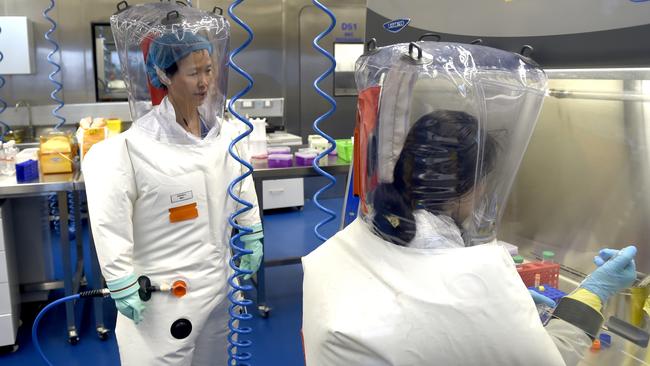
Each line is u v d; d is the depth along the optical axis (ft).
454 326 3.04
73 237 14.48
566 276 4.86
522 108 3.46
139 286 5.69
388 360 3.01
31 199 10.25
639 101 3.99
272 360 8.95
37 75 15.52
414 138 3.23
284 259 10.84
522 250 5.33
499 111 3.39
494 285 3.13
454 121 3.21
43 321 10.14
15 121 15.46
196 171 5.83
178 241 5.86
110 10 15.61
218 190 6.07
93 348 9.22
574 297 3.82
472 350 3.04
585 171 4.55
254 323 10.19
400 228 3.32
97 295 5.57
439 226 3.31
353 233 3.71
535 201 5.11
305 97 17.90
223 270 6.22
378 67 3.62
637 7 3.88
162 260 5.88
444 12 5.25
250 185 6.60
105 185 5.49
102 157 5.60
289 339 9.61
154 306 5.84
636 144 4.08
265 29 17.15
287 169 9.74
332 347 3.14
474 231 3.47
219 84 6.21
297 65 17.62
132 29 5.75
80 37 15.62
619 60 4.08
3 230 8.74
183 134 5.84
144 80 6.05
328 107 18.17
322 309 3.35
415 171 3.25
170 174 5.70
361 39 17.94
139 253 5.91
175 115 5.89
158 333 5.83
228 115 9.55
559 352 3.28
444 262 3.19
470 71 3.33
